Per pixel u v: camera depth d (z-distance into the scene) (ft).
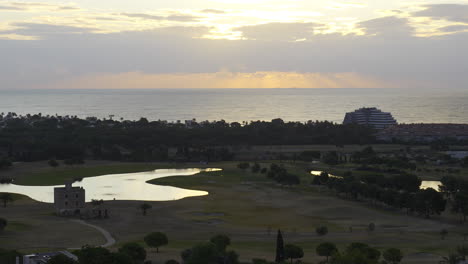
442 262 537.24
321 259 555.28
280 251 501.97
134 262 487.20
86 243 622.13
